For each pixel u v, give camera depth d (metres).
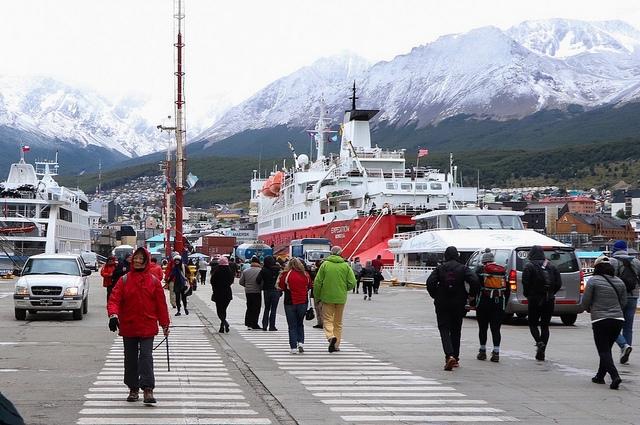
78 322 25.86
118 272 26.12
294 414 10.62
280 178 100.12
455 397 12.08
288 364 15.87
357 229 68.31
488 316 16.45
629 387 13.15
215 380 13.62
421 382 13.56
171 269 29.86
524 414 10.77
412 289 51.97
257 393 12.33
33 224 86.81
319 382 13.48
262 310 32.69
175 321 27.33
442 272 15.30
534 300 16.53
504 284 16.36
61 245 92.62
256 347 19.11
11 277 69.94
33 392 12.21
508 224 52.56
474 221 52.31
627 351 15.91
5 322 25.75
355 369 15.17
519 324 25.61
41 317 27.91
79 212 106.25
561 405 11.47
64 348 18.33
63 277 26.94
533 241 43.09
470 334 22.28
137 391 11.41
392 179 71.94
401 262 58.44
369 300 40.44
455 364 15.07
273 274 23.73
